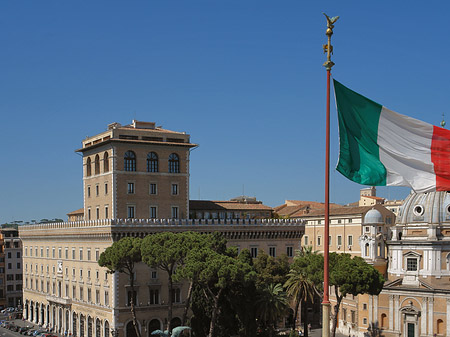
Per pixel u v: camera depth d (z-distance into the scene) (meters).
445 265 115.06
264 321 104.31
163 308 111.38
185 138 124.69
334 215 162.00
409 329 115.06
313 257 104.31
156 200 119.44
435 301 111.94
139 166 118.06
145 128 125.62
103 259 97.19
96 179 123.44
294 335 98.88
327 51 29.14
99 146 121.69
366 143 31.33
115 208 114.88
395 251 120.94
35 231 152.12
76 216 170.88
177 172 122.50
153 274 111.12
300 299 106.31
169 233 95.94
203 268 85.38
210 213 133.88
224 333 96.62
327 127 29.39
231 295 96.50
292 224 127.44
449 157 31.53
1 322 154.00
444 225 116.38
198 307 99.12
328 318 29.22
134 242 96.12
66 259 132.25
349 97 31.22
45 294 145.88
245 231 121.62
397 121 31.61
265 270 111.88
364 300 122.00
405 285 117.19
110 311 108.75
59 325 136.00
